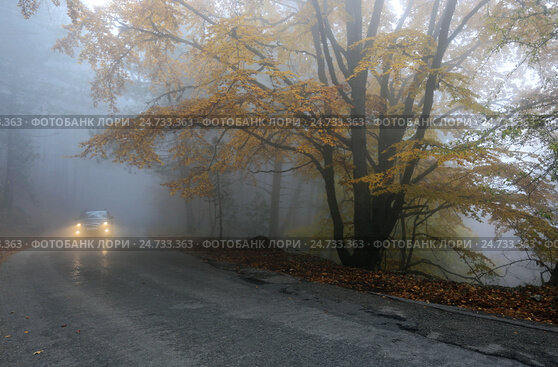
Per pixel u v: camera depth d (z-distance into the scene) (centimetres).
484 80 1398
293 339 437
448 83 1051
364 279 858
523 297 684
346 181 1101
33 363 371
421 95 1393
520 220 1007
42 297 671
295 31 1282
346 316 539
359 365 359
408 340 433
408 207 1238
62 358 384
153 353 395
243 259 1190
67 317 541
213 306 602
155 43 1332
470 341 430
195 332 466
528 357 381
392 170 973
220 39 1009
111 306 604
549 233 950
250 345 417
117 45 1266
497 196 922
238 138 1259
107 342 431
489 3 1259
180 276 888
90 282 815
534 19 922
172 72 1527
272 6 1404
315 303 621
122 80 1391
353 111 1116
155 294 694
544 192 1070
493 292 729
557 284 1016
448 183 1158
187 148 1343
